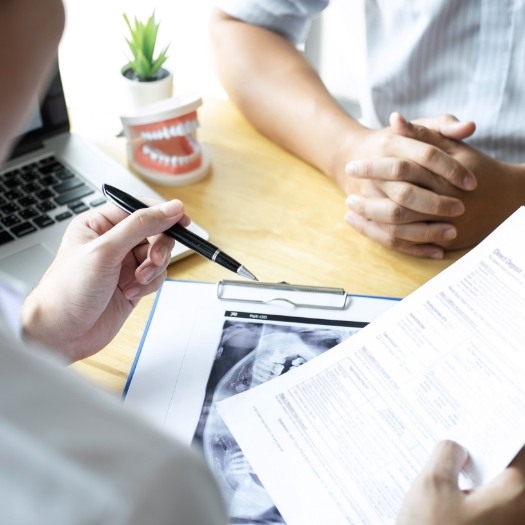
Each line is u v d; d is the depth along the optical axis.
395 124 0.77
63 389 0.25
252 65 0.93
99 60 1.16
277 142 0.88
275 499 0.49
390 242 0.73
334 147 0.82
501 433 0.49
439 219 0.74
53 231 0.72
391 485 0.49
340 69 1.42
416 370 0.55
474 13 0.88
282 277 0.69
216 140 0.89
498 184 0.77
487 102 0.91
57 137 0.84
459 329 0.57
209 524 0.26
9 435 0.23
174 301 0.64
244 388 0.57
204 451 0.52
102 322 0.61
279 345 0.60
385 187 0.74
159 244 0.63
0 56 0.25
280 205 0.79
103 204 0.75
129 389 0.57
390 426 0.52
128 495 0.23
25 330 0.58
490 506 0.43
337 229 0.76
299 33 1.02
